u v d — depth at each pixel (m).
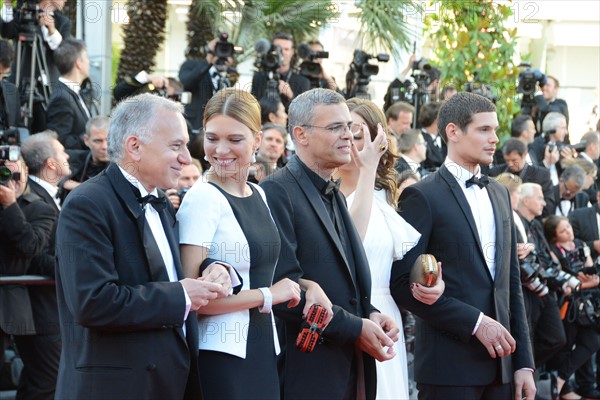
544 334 7.42
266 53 8.32
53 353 5.80
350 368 4.14
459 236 4.81
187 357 3.52
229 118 3.79
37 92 7.40
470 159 4.91
